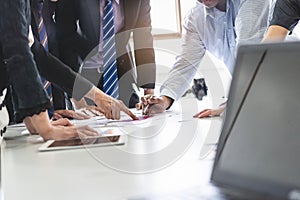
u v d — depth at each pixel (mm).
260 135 410
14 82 871
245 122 434
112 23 1532
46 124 912
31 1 1153
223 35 1482
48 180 519
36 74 885
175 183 469
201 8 1567
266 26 1294
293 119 382
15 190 478
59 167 597
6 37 852
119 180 502
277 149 386
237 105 453
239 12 1336
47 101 902
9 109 1028
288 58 405
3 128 968
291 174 365
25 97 873
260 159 400
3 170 579
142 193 432
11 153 741
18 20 859
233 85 467
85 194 448
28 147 813
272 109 406
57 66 1051
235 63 470
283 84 402
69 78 1064
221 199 387
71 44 1463
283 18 1165
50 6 1476
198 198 393
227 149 445
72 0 1512
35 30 1170
